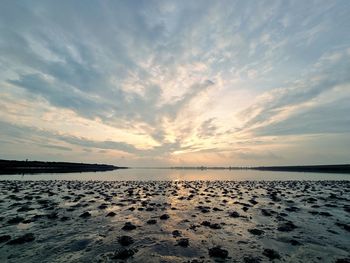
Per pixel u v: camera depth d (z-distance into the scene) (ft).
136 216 46.75
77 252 28.37
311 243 32.14
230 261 26.21
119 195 78.02
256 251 29.17
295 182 150.00
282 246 31.01
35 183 121.80
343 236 35.27
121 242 31.58
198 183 140.56
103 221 42.63
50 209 52.65
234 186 119.85
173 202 64.49
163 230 37.42
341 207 58.03
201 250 29.35
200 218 45.55
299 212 51.88
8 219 43.37
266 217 46.78
